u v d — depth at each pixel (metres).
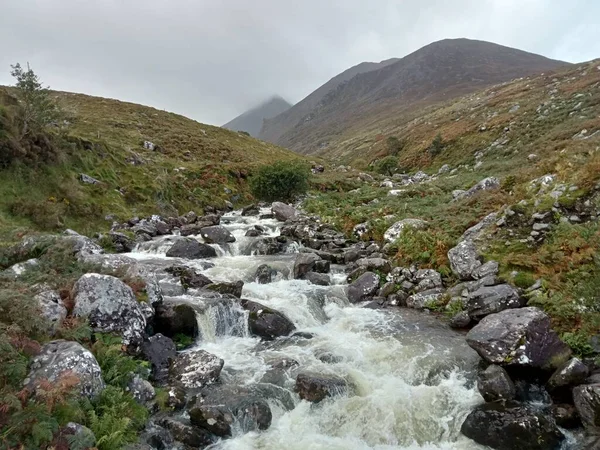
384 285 14.66
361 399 8.38
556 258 11.54
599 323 8.81
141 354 9.14
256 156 64.25
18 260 11.07
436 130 77.44
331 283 15.70
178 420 7.45
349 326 12.05
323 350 10.43
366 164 81.19
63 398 6.08
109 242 20.52
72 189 23.61
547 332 8.61
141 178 31.12
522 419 6.99
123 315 8.98
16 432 5.42
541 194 14.38
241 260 18.28
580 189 12.99
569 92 57.09
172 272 15.09
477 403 8.02
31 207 19.92
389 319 12.44
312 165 62.88
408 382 8.98
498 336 8.59
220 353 10.38
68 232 19.12
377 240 19.86
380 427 7.73
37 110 24.97
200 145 59.41
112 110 68.25
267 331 11.42
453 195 26.61
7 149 20.95
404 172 65.62
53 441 5.55
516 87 84.44
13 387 6.15
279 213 29.19
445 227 17.17
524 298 10.82
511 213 14.12
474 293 11.45
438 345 10.39
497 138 55.34
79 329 7.93
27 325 7.21
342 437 7.61
